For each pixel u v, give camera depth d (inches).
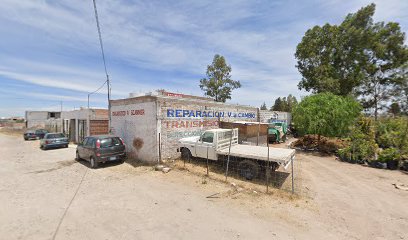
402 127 514.0
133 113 489.4
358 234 182.4
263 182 319.6
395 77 1095.0
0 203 243.0
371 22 1038.4
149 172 377.4
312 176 367.9
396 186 312.2
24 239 169.2
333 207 238.4
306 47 1078.4
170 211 221.8
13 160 512.1
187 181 324.2
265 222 200.1
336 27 1018.1
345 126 598.9
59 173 378.0
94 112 778.2
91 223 195.6
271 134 802.8
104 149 414.9
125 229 185.0
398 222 205.5
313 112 627.5
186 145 425.4
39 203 242.7
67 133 979.9
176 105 474.6
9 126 2308.1
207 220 202.5
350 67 1069.1
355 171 407.5
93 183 318.0
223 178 336.5
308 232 183.8
